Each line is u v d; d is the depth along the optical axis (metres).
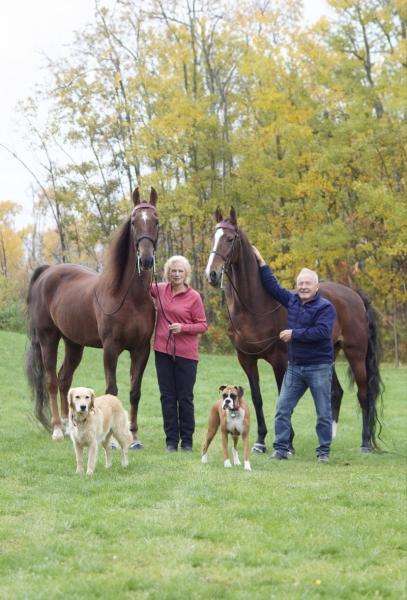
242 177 33.81
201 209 33.69
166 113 33.34
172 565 5.09
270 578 4.88
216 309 36.78
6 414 14.01
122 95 36.25
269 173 32.50
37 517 6.23
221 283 9.77
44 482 7.61
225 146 34.03
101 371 22.98
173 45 35.16
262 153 32.94
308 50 32.00
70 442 10.55
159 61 35.28
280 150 33.69
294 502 6.85
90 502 6.75
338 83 31.50
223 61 36.28
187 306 9.84
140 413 14.90
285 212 33.19
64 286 11.09
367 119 30.95
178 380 9.88
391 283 31.39
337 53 32.88
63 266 11.52
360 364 11.09
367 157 30.36
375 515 6.45
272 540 5.62
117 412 8.38
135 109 34.78
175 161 32.72
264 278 10.06
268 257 32.19
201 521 6.11
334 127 31.69
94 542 5.59
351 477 8.16
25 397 16.88
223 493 7.10
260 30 35.81
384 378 24.06
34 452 9.59
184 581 4.79
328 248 30.20
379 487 7.65
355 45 33.94
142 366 10.05
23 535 5.75
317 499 7.02
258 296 10.05
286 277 30.78
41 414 11.26
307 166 33.00
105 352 9.88
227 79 36.38
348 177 31.45
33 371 11.38
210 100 33.12
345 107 31.53
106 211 36.59
